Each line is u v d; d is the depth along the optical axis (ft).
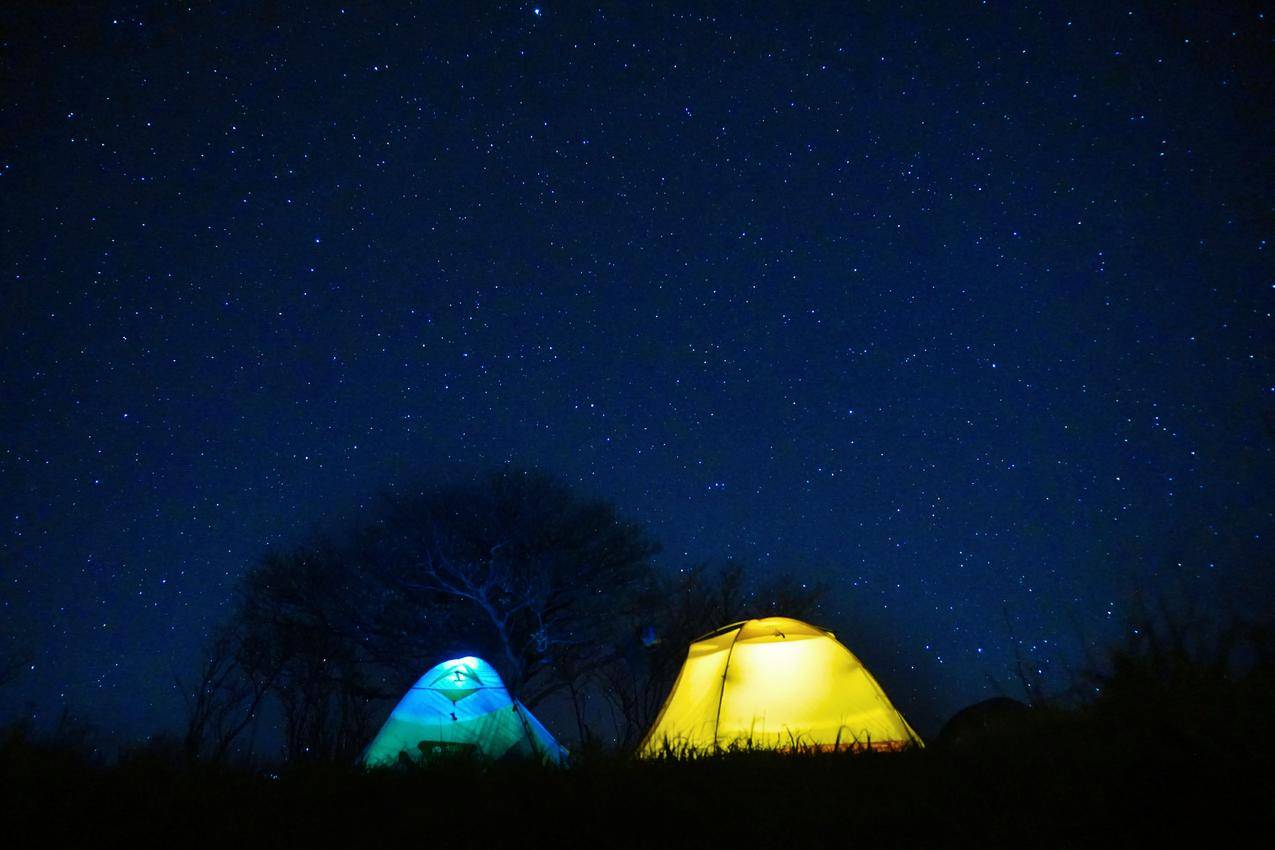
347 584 55.77
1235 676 11.28
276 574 53.36
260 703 32.42
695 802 11.16
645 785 12.01
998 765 11.97
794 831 10.11
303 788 13.29
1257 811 9.02
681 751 15.64
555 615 58.59
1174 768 9.92
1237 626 11.91
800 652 28.09
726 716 27.04
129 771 13.98
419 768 14.40
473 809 11.64
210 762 15.02
